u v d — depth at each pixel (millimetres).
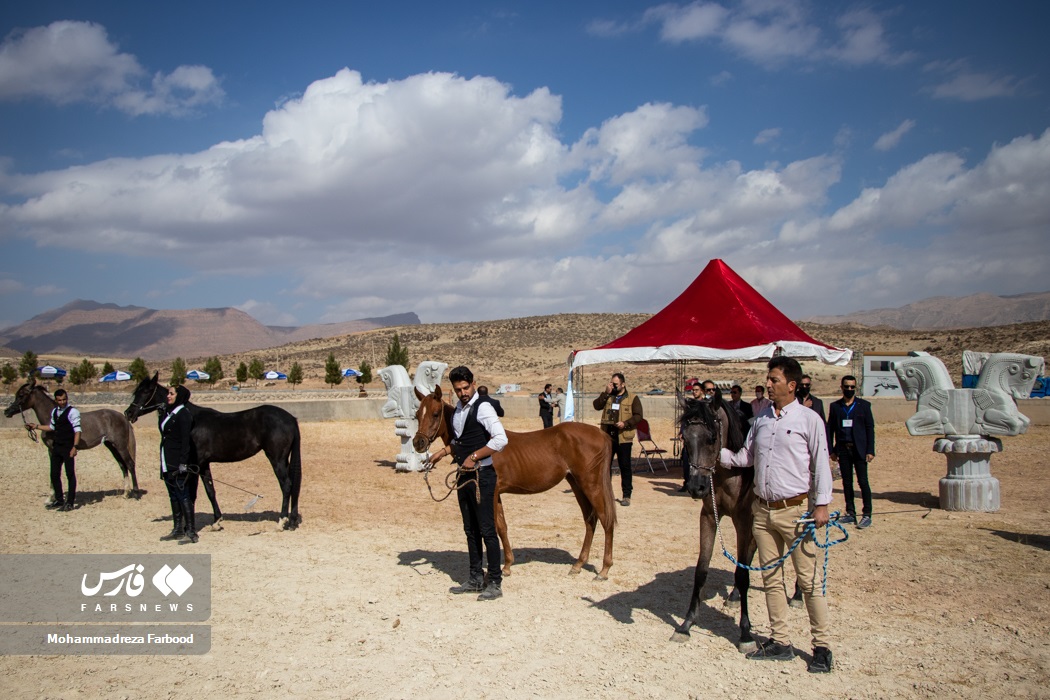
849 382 10453
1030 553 8742
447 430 7664
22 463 17500
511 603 7051
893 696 4988
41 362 142250
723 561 8609
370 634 6234
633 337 17094
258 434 10359
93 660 5715
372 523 10906
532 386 74125
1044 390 30500
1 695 5090
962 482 11500
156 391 10266
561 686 5180
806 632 6195
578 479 7895
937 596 7145
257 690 5141
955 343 72438
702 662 5574
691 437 5727
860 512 11516
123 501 12805
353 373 94000
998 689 5078
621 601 7090
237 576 8023
